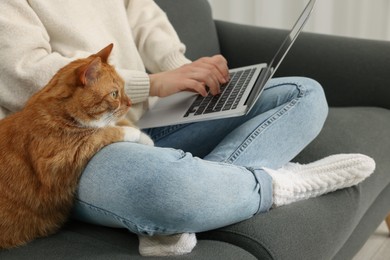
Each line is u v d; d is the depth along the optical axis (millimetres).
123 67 1326
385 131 1458
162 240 941
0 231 969
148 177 880
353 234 1333
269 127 1146
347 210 1140
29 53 1099
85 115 969
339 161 1150
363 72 1634
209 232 1034
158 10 1561
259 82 1232
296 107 1168
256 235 989
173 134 1315
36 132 953
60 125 956
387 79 1594
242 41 1878
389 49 1618
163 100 1393
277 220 1027
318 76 1714
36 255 947
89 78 977
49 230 1024
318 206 1104
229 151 1130
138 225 914
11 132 981
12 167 959
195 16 1831
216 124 1292
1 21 1078
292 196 1084
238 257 933
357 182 1158
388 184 1484
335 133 1399
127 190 889
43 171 938
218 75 1312
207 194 911
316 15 2432
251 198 994
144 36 1480
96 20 1280
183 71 1290
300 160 1326
